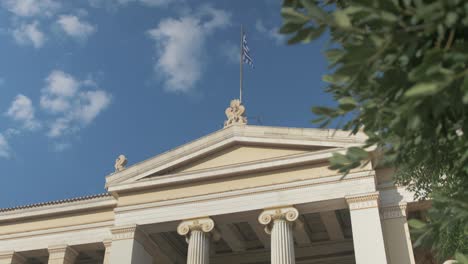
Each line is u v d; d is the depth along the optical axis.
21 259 34.19
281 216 27.83
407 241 26.59
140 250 30.28
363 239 25.80
